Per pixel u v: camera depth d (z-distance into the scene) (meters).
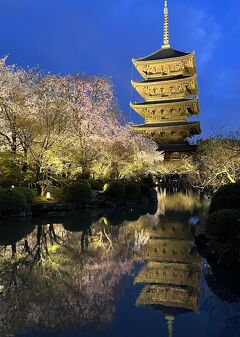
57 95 26.86
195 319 7.57
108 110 32.97
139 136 39.31
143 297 8.78
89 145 29.53
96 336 6.68
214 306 8.29
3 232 16.50
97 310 7.90
